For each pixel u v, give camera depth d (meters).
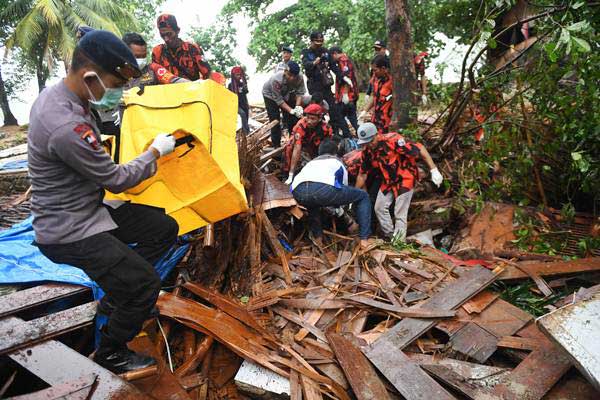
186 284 3.39
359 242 4.32
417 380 2.64
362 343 3.04
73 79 2.02
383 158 4.66
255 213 4.44
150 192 2.74
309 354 2.91
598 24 3.83
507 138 4.48
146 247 2.61
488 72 4.79
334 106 7.03
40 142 1.97
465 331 3.08
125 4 19.30
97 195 2.21
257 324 3.11
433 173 4.66
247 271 3.80
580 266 3.76
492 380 2.62
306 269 4.03
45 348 2.46
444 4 5.80
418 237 4.81
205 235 3.74
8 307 2.75
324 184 4.30
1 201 5.67
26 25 15.77
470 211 4.88
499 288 3.70
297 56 14.26
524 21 3.97
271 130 6.66
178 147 2.63
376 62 6.18
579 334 2.36
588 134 4.04
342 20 13.87
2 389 2.34
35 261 3.32
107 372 2.34
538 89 4.33
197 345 3.10
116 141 2.89
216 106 2.83
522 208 4.65
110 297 2.41
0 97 19.14
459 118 5.29
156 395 2.41
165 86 2.82
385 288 3.62
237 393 2.87
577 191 4.86
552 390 2.52
